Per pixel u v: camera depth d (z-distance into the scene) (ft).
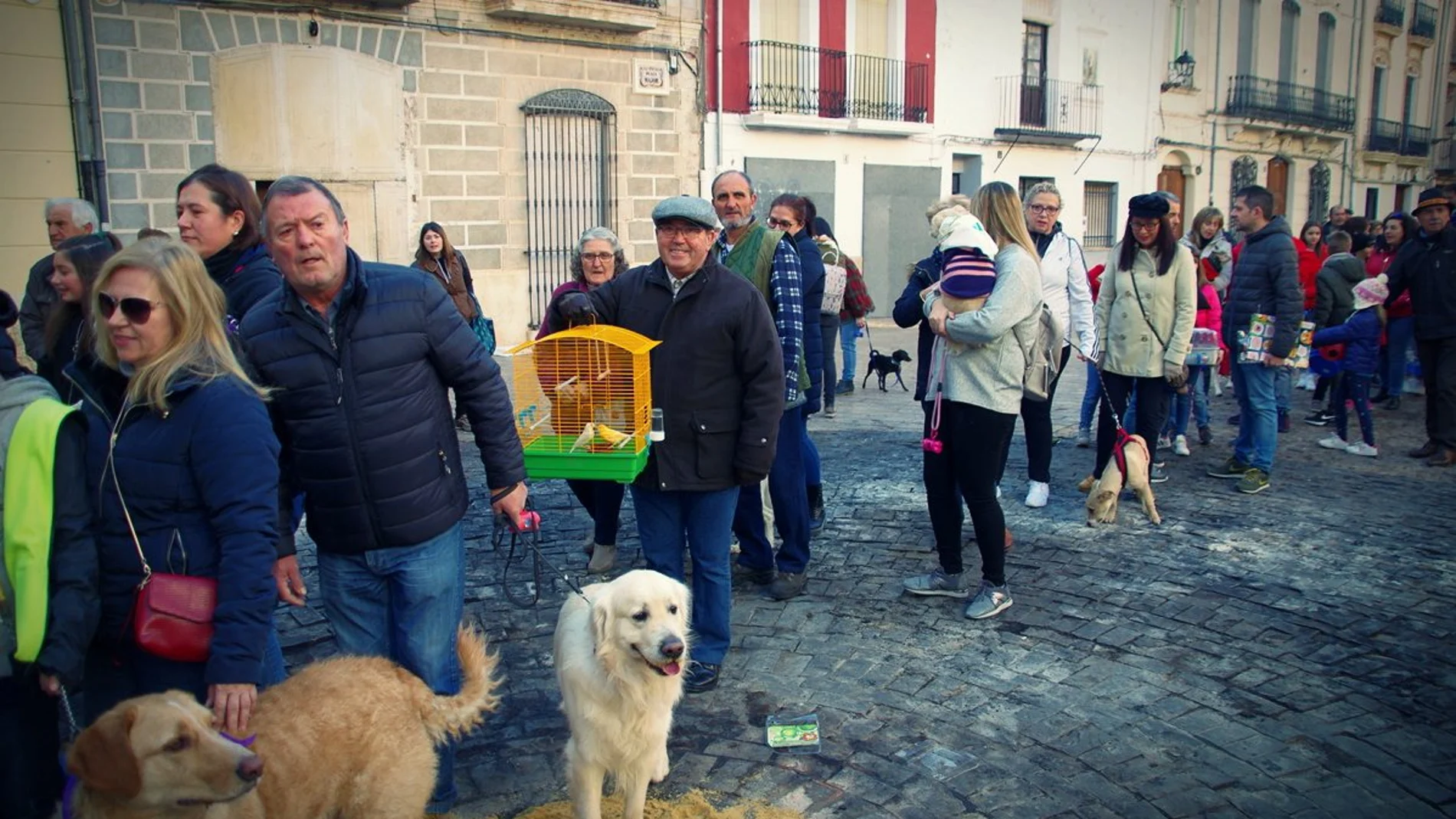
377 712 8.96
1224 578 17.97
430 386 10.07
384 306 9.65
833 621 16.22
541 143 47.65
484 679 9.94
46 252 35.42
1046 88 69.62
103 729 7.38
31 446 8.04
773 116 55.67
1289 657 14.69
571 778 10.19
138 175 37.17
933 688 13.84
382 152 42.88
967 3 64.28
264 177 40.06
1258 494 23.65
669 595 10.01
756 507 17.38
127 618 8.39
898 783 11.43
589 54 48.37
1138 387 22.40
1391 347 34.76
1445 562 18.66
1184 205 80.43
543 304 48.73
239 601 8.16
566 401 14.19
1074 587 17.61
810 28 57.88
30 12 34.04
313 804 8.46
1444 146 105.40
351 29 41.29
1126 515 21.90
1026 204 21.70
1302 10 83.87
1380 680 13.94
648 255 52.26
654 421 13.51
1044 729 12.67
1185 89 77.10
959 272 15.23
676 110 52.13
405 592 10.22
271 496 8.46
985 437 15.58
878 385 41.57
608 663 9.75
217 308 8.53
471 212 45.91
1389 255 36.83
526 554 19.61
